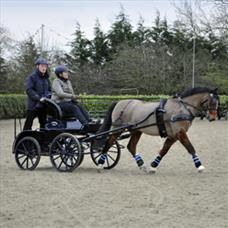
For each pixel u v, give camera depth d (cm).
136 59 5262
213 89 1223
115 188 1013
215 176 1177
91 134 1316
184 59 5131
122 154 1695
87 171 1290
